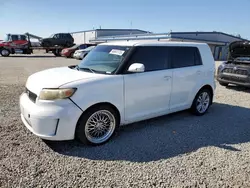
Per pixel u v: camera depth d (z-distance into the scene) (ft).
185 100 15.85
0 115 15.30
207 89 17.34
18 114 15.64
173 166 9.91
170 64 14.61
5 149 10.75
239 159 10.73
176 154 10.98
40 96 10.48
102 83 11.36
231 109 19.11
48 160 10.02
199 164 10.15
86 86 10.89
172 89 14.69
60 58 76.95
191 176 9.24
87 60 14.33
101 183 8.60
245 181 9.05
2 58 71.31
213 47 118.21
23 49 83.15
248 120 16.43
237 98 23.21
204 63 16.78
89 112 11.08
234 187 8.67
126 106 12.50
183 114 17.29
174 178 9.07
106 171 9.37
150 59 13.57
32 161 9.87
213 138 13.04
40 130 10.44
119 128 13.97
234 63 27.99
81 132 11.03
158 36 103.60
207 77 16.97
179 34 101.24
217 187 8.63
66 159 10.18
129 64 12.55
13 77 32.58
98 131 11.70
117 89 11.89
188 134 13.47
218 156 10.94
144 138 12.67
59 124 10.39
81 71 12.89
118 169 9.54
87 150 11.08
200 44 16.93
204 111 17.35
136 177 9.04
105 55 13.56
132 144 11.89
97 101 11.21
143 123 15.01
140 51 13.19
